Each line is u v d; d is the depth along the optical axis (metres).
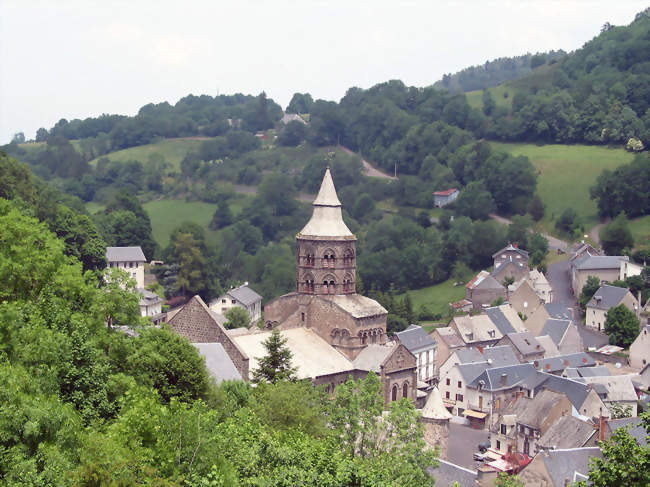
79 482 50.19
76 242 190.38
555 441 114.31
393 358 125.00
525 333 180.25
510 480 68.88
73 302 79.62
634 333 192.25
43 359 64.56
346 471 59.88
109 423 65.00
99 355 70.38
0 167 185.00
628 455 54.28
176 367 81.81
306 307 131.75
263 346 120.25
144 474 52.66
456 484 62.19
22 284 78.19
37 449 53.28
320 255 131.62
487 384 148.12
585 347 195.00
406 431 71.31
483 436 138.62
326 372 121.62
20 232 83.81
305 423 85.88
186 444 57.34
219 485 53.12
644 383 159.38
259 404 88.31
